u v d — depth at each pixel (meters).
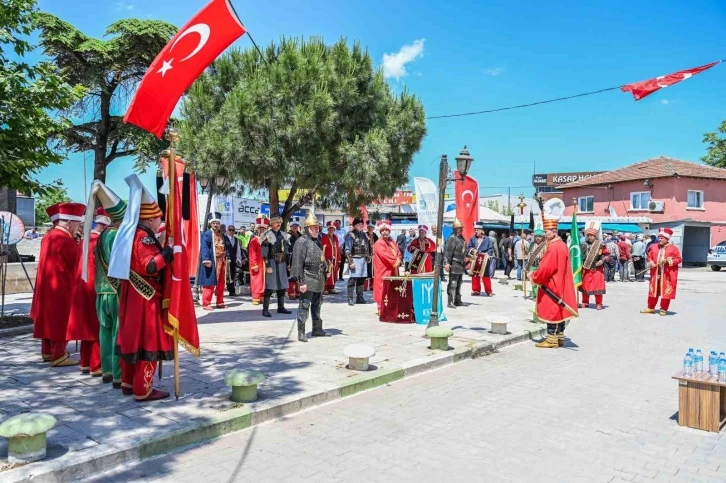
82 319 6.67
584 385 7.20
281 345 8.77
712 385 5.44
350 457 4.79
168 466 4.54
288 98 13.01
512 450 4.97
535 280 9.60
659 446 5.09
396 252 11.78
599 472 4.52
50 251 7.19
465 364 8.39
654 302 13.98
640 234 27.52
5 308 12.31
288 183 14.43
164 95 6.23
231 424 5.33
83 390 6.16
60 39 20.08
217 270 12.79
